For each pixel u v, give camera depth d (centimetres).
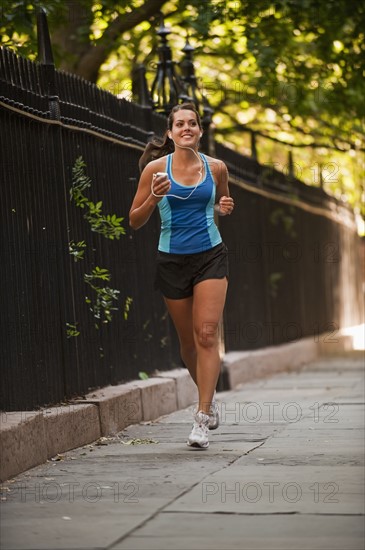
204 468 1363
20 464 1339
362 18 3416
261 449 1530
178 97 2512
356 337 5156
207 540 984
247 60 3625
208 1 3169
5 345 1467
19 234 1545
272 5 3203
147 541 984
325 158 4734
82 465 1405
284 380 3002
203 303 1559
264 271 3419
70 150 1812
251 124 4225
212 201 1576
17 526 1049
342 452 1488
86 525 1049
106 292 1859
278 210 3684
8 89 1545
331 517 1073
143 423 1909
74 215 1808
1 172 1495
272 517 1074
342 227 5259
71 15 3027
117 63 3725
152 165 1584
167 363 2306
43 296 1630
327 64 3647
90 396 1759
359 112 3766
